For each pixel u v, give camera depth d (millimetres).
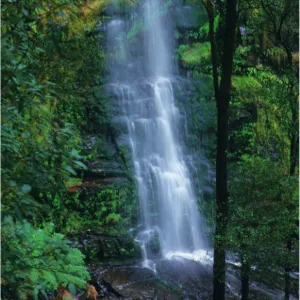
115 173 13648
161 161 14609
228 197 9297
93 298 9430
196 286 11164
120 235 12641
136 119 14781
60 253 3818
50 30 3688
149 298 10391
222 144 9289
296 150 10367
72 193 12656
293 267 8859
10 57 3381
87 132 14055
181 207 14234
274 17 10953
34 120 3734
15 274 3521
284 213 8500
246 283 9273
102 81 14969
